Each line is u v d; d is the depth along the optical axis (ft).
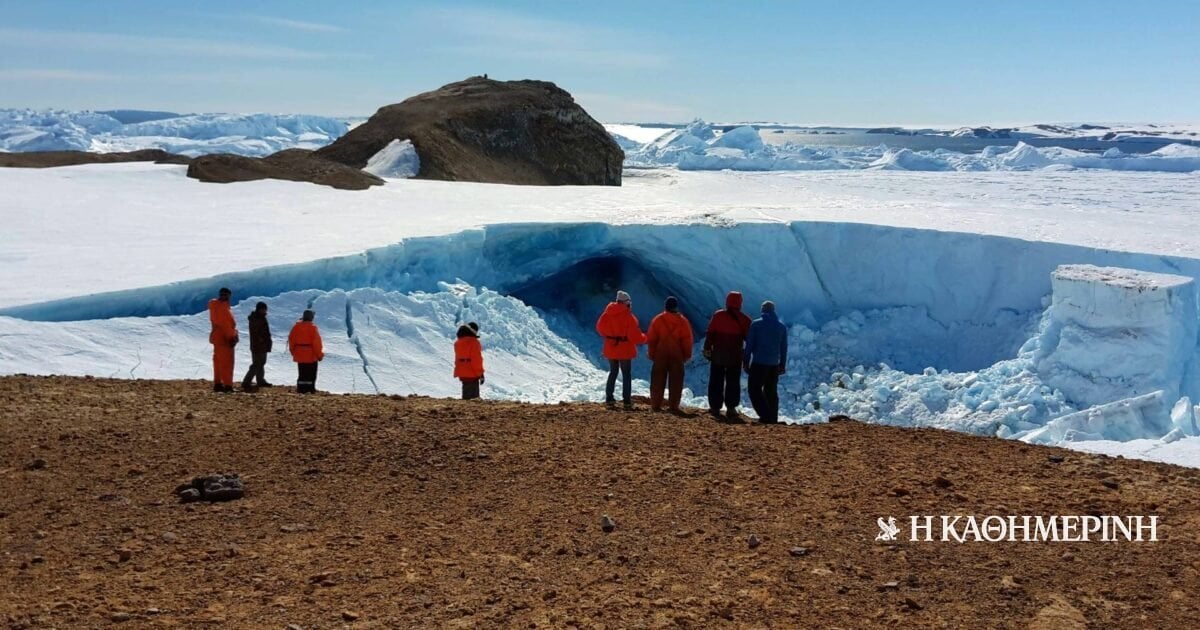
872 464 23.48
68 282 47.65
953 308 71.41
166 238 61.41
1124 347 54.29
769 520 19.20
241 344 47.44
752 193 119.75
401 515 19.62
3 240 58.95
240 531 18.47
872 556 17.19
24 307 43.27
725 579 16.15
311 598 15.15
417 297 56.39
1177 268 62.85
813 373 67.67
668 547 17.74
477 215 76.89
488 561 16.98
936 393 59.16
